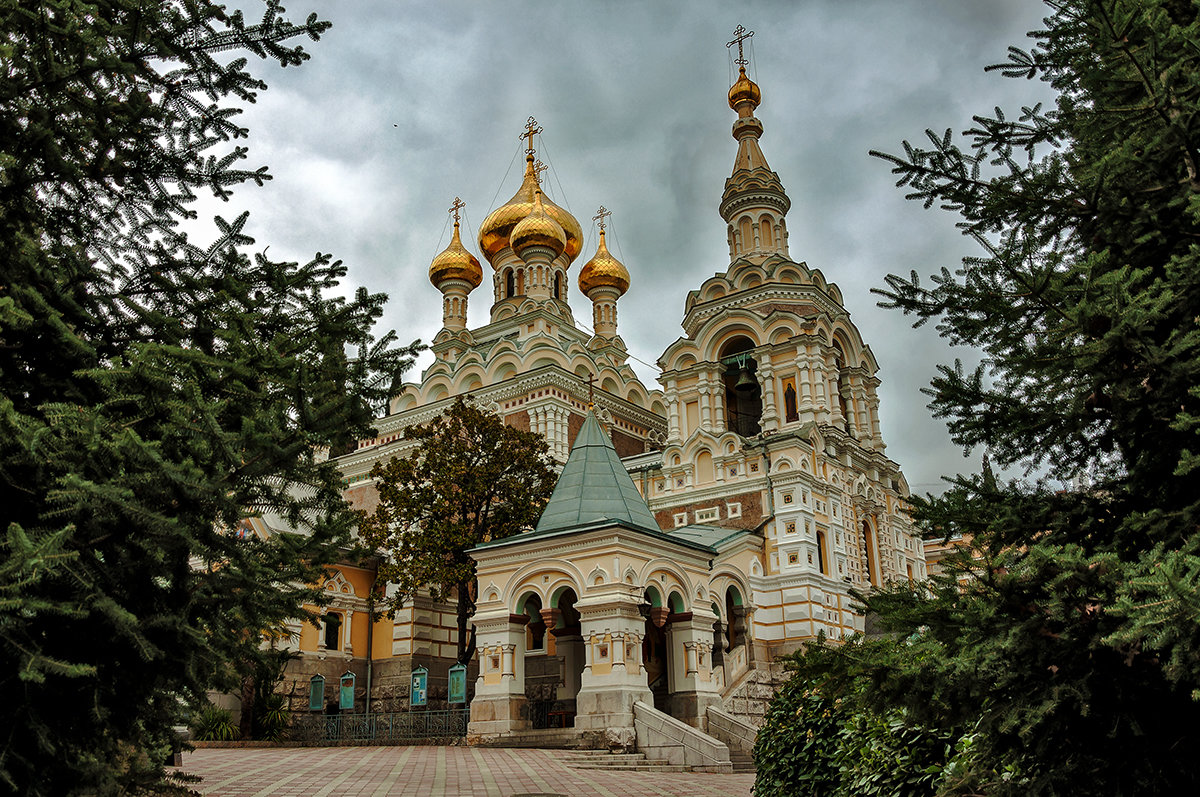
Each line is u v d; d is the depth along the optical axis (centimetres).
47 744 569
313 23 820
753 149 4872
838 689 754
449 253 5597
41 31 681
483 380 4559
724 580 2994
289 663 3106
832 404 4075
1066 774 613
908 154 808
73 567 582
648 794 1519
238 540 726
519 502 3098
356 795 1434
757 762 1266
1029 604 620
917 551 4453
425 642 3412
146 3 746
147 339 781
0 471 597
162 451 645
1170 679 527
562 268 5341
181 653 657
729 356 4344
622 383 5062
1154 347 613
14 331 684
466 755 2091
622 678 2183
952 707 661
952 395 750
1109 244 727
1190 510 617
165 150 808
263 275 869
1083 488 734
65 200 773
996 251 736
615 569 2273
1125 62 714
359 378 823
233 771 1739
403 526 3064
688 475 3859
